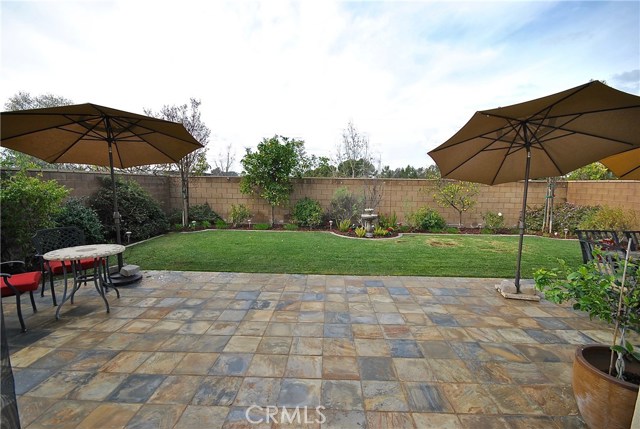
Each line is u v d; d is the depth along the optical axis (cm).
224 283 454
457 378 237
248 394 217
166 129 396
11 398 142
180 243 733
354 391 221
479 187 980
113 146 473
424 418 195
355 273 503
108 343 285
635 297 182
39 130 368
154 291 421
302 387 225
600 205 858
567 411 203
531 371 247
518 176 446
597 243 428
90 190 696
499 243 759
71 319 335
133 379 232
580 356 195
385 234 855
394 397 215
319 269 524
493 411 202
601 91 228
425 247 706
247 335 301
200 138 997
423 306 375
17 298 303
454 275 495
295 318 340
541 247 711
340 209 1001
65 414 196
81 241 421
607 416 173
